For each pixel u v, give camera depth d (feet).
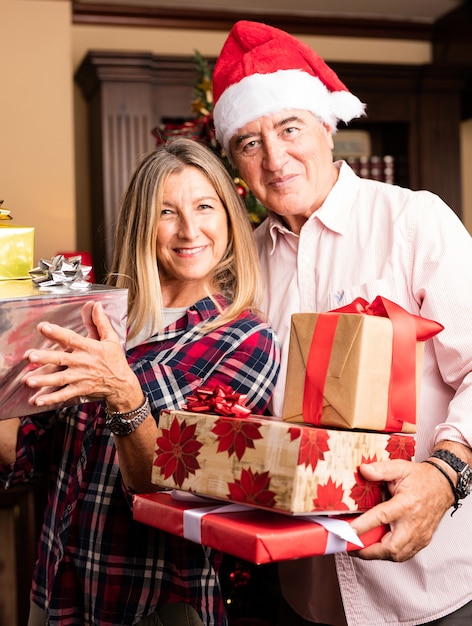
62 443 5.53
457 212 13.66
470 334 5.10
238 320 5.28
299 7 13.52
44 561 5.34
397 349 4.17
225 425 4.03
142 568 4.93
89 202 13.16
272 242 6.07
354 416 4.00
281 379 5.68
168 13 13.19
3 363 3.86
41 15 11.82
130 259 5.54
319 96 5.70
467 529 5.38
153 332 5.32
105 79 11.88
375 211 5.67
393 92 13.35
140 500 4.36
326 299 5.68
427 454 5.29
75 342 4.00
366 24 14.01
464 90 13.56
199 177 5.40
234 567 7.79
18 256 4.52
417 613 5.34
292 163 5.64
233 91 5.73
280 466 3.76
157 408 4.93
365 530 4.00
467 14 13.25
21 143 11.75
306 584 5.87
